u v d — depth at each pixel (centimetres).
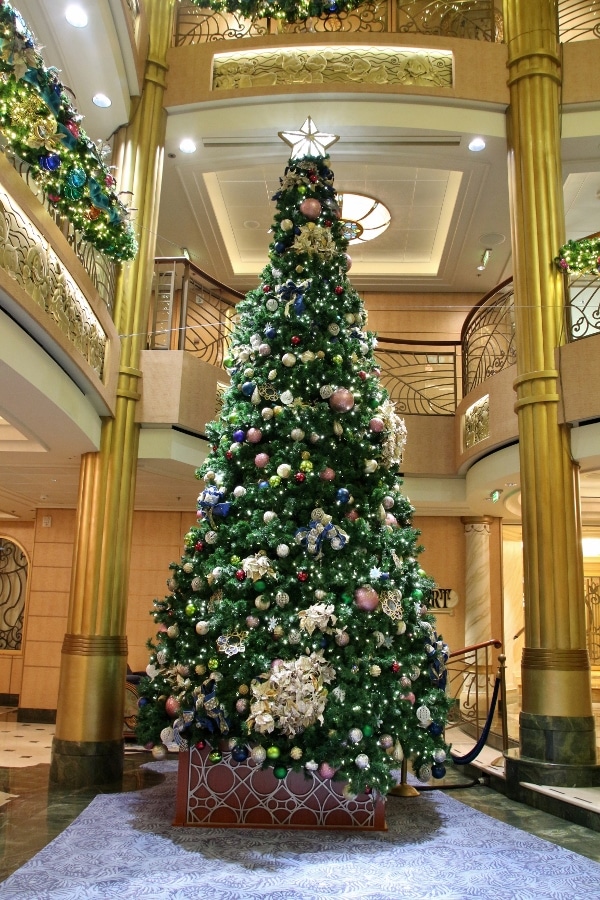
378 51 787
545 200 711
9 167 414
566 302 683
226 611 478
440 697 520
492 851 448
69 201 504
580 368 639
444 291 1219
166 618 520
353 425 540
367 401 554
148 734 502
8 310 431
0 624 1170
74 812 525
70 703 632
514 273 720
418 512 1100
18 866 403
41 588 1082
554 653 610
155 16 790
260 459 517
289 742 466
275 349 547
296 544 489
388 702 473
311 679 448
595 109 748
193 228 1034
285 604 477
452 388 1180
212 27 959
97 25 624
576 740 588
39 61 404
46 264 484
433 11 914
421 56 783
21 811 526
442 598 1118
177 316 1121
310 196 580
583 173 933
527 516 651
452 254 1089
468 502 961
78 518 675
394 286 1201
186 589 529
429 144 789
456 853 442
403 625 502
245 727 462
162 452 708
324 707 454
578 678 605
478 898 370
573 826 511
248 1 751
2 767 686
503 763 656
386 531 524
